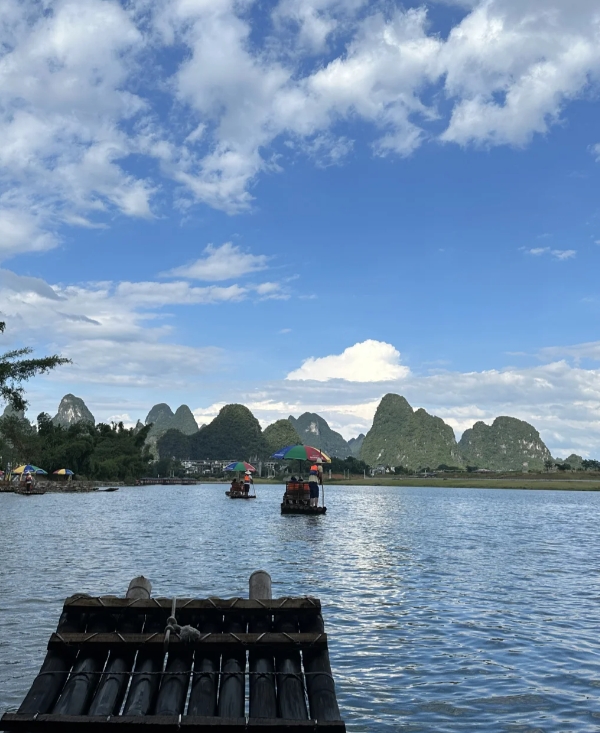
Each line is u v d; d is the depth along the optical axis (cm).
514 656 1010
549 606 1408
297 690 554
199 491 11325
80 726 513
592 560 2280
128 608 613
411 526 3872
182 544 2558
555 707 794
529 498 10881
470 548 2641
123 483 12975
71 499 6744
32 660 925
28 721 514
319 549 2475
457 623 1230
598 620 1271
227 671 575
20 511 4597
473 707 793
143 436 14488
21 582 1555
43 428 11038
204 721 514
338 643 1081
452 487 18488
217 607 617
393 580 1741
